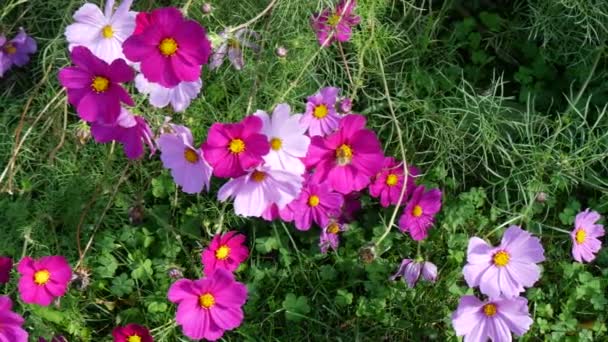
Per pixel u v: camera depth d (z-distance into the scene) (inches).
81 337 27.4
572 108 30.0
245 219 29.3
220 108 31.3
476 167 30.6
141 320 27.6
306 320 27.9
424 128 30.5
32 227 27.2
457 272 27.8
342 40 29.4
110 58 24.3
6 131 30.7
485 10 35.2
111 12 24.1
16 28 34.1
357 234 28.9
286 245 28.5
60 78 23.3
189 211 28.9
